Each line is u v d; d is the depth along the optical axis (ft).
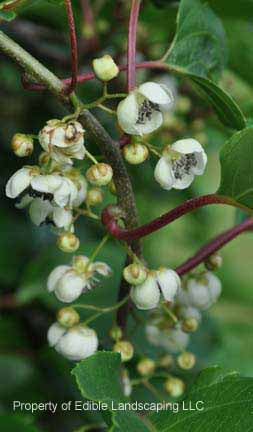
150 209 1.99
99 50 1.60
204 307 1.21
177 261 2.30
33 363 1.58
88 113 1.04
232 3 1.38
